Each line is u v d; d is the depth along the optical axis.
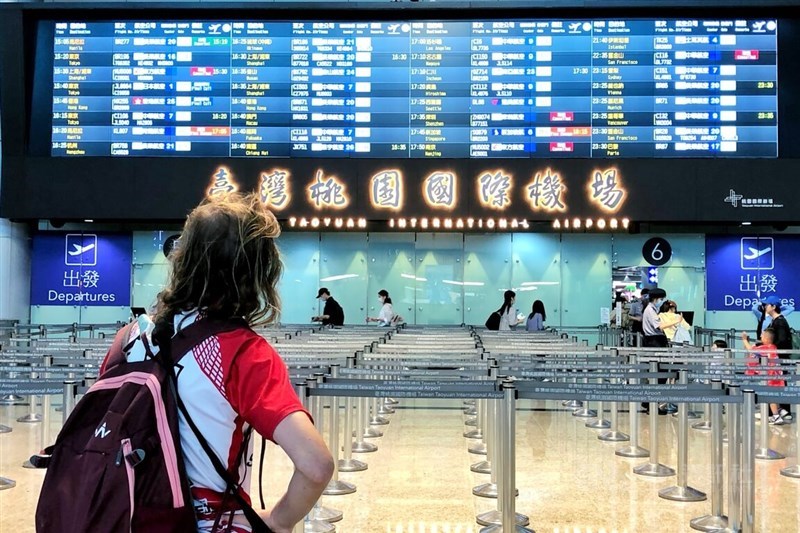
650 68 14.76
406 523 5.36
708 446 8.30
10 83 14.90
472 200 14.85
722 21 14.66
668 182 14.63
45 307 16.58
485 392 4.89
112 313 16.59
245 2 14.86
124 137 15.11
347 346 8.52
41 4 14.90
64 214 15.09
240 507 1.71
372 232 16.66
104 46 15.19
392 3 14.77
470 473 6.89
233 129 15.06
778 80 14.56
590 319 16.33
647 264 16.30
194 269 1.77
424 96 14.99
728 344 14.28
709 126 14.63
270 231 1.88
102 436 1.58
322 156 15.01
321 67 15.08
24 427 9.00
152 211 15.05
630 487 6.39
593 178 14.70
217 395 1.67
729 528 5.21
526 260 16.50
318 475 1.61
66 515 1.54
